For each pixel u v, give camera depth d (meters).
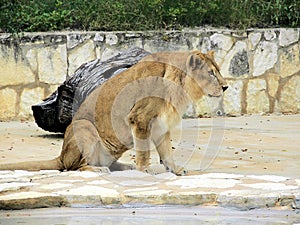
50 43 17.19
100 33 17.39
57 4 18.14
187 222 7.88
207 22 18.55
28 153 12.40
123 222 7.88
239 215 8.24
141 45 17.56
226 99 17.78
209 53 10.48
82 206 8.62
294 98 18.23
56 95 14.31
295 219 8.06
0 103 17.05
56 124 14.06
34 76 17.17
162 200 8.62
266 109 18.08
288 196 8.55
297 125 15.77
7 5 17.78
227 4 18.59
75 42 17.27
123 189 8.95
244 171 10.54
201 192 8.70
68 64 17.27
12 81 17.06
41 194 8.69
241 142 13.29
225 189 8.89
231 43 17.84
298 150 12.45
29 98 17.17
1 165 10.41
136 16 18.16
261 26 18.55
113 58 13.45
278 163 11.22
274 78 18.08
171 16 18.19
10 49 17.03
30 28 17.52
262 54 17.97
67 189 8.98
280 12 18.75
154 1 18.17
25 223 7.88
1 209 8.46
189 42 17.77
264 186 9.06
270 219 8.05
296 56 18.17
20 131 15.24
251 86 17.94
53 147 13.10
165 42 17.67
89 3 18.38
